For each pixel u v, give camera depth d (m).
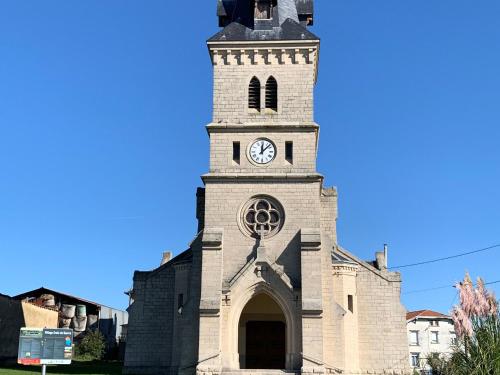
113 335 88.38
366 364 43.84
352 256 46.22
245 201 41.03
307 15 47.34
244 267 39.09
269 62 43.75
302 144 42.06
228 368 37.59
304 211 40.59
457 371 20.62
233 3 48.09
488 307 20.88
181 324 42.16
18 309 60.44
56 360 28.61
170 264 46.75
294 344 37.75
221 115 42.94
